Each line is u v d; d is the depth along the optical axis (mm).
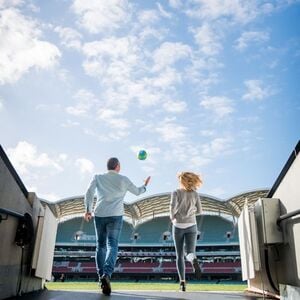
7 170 3242
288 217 3469
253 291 5414
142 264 53719
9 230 3527
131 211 56156
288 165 3635
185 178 5512
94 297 3795
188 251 5379
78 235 58156
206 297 4102
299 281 3359
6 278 3498
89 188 4918
